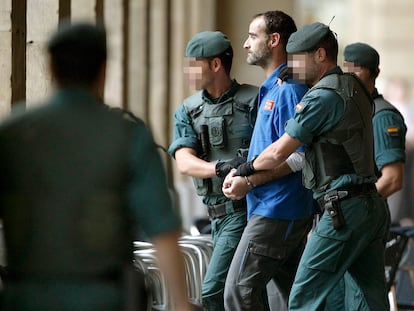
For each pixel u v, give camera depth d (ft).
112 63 98.37
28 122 36.88
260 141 57.41
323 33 54.08
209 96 60.39
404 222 120.16
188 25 133.69
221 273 59.36
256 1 151.74
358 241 53.72
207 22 142.92
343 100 53.01
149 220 36.99
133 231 37.45
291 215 57.16
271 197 56.95
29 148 36.70
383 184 64.34
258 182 56.34
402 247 67.15
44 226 36.52
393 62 212.02
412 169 131.44
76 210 36.55
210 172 58.80
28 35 67.82
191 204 119.44
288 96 56.59
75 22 37.58
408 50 211.41
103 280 36.63
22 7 63.93
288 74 56.59
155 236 37.09
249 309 57.11
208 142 60.29
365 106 53.88
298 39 54.19
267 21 58.75
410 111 154.61
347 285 57.21
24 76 64.34
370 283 55.11
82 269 36.52
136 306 36.91
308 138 53.21
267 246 57.06
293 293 54.24
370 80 64.80
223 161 59.26
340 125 53.11
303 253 54.95
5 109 63.21
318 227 54.03
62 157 36.65
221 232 59.82
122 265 36.94
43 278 36.55
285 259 57.88
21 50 64.03
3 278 38.11
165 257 37.11
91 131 36.83
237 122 59.93
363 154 53.67
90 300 36.42
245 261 57.06
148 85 113.19
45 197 36.58
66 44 37.11
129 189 36.99
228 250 59.36
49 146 36.70
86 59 37.11
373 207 53.93
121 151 36.76
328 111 52.80
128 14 99.66
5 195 36.81
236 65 151.94
